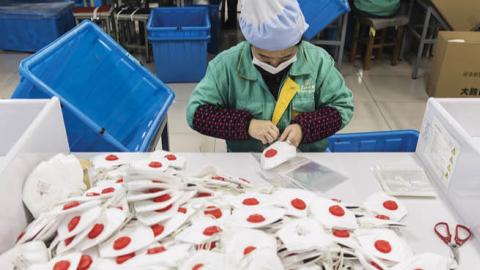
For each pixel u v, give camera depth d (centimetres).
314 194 100
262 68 131
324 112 133
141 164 104
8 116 110
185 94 313
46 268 75
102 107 153
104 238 81
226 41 419
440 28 349
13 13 366
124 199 88
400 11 358
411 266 79
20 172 90
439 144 110
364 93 318
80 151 133
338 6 297
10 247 83
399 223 91
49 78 137
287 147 117
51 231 83
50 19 365
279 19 112
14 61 367
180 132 266
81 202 86
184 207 90
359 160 122
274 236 82
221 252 79
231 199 93
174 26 341
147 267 75
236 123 129
